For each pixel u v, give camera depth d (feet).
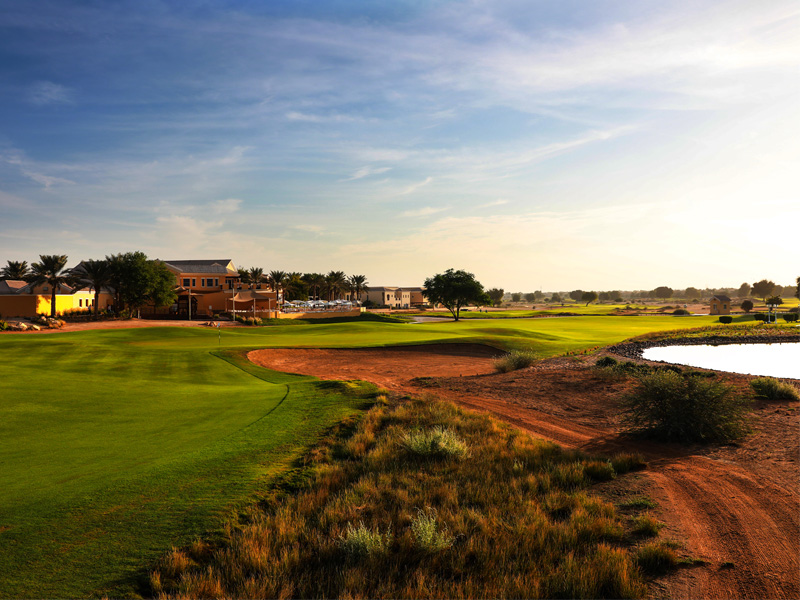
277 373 87.76
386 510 27.86
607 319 325.83
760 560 22.39
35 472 31.76
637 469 36.45
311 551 23.30
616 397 63.52
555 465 35.60
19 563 20.77
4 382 63.46
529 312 453.99
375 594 19.93
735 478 33.68
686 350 147.54
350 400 58.34
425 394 63.62
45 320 183.52
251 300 297.12
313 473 32.96
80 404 53.36
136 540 23.24
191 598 19.03
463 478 33.04
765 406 57.21
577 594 19.71
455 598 19.75
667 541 24.30
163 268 283.18
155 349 107.45
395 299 589.73
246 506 27.48
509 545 23.80
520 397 65.16
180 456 35.40
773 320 284.20
